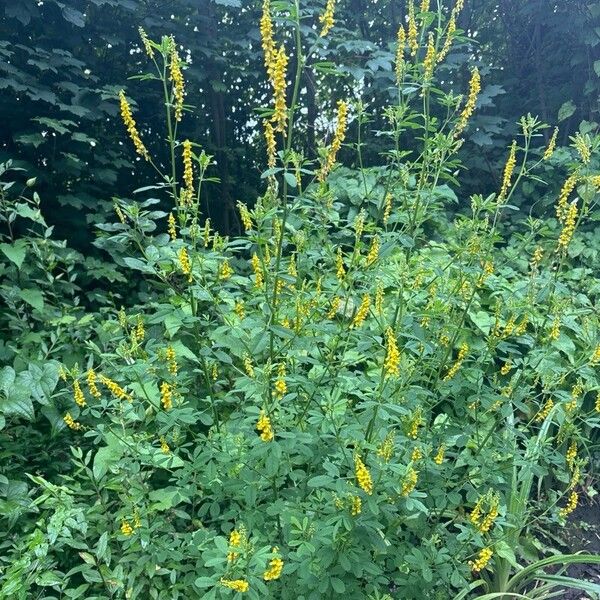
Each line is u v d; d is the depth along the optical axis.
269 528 2.16
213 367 2.55
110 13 5.22
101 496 2.45
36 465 2.82
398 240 2.33
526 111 6.26
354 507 1.82
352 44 5.34
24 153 4.60
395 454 2.17
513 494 2.72
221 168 5.99
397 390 2.24
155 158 5.73
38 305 3.26
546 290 2.59
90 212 4.66
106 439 2.38
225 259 2.24
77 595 2.04
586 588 2.53
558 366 2.55
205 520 2.49
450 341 2.56
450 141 2.31
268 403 2.02
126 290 4.50
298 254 2.37
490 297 3.34
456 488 2.41
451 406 2.85
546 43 6.22
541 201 5.28
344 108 1.92
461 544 2.26
